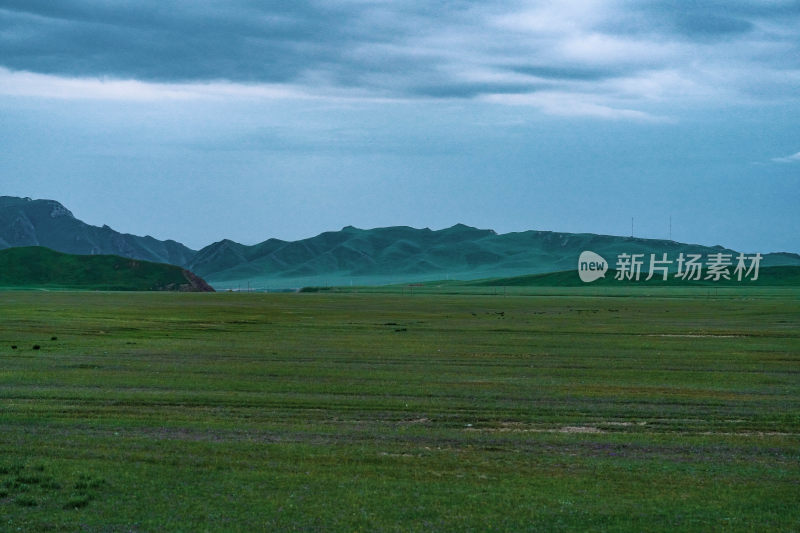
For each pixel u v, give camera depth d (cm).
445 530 1797
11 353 5253
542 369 4791
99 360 4972
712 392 3862
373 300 18800
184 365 4784
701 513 1919
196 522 1830
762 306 14675
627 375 4519
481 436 2764
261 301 17175
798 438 2780
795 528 1822
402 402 3500
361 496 2023
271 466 2292
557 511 1925
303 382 4103
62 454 2394
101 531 1769
